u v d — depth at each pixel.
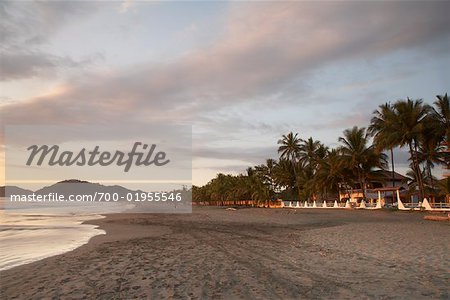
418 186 45.00
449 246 12.40
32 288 8.66
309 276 8.93
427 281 7.97
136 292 7.93
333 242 15.18
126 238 20.23
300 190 68.94
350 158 51.12
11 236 22.17
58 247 16.72
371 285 7.85
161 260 12.05
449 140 36.91
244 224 29.89
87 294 7.91
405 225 21.55
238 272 9.67
